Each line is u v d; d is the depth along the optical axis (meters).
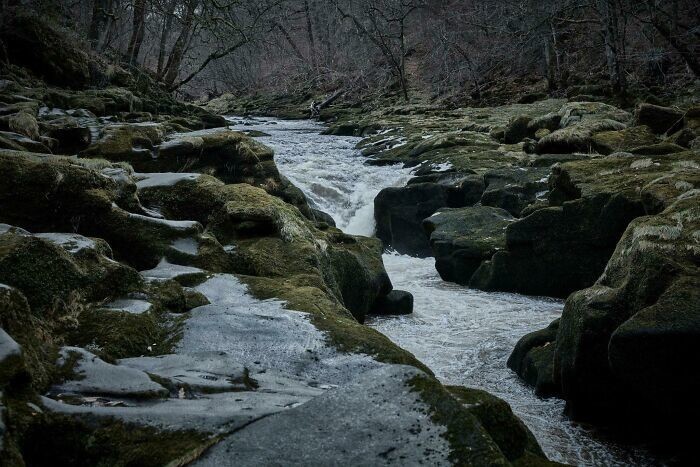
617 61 22.23
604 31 23.52
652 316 4.53
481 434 2.55
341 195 15.59
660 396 4.53
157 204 6.97
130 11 29.69
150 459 2.53
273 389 3.41
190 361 3.70
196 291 5.21
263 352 4.11
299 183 15.46
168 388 3.14
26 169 5.42
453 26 32.97
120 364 3.62
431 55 33.75
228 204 6.93
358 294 8.18
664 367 4.43
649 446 4.95
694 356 4.34
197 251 6.05
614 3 21.78
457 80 31.55
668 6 22.83
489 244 10.76
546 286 9.85
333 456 2.47
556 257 9.72
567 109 17.25
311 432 2.60
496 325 8.30
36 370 2.98
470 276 10.81
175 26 31.62
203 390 3.23
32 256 3.95
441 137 18.91
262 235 6.84
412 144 19.53
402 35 33.03
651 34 22.86
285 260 6.49
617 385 5.14
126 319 4.21
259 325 4.43
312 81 39.34
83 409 2.73
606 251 9.24
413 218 13.80
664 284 4.98
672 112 13.84
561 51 28.67
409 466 2.42
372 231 14.96
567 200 10.12
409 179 15.51
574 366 5.35
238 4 25.02
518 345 6.66
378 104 31.94
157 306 4.63
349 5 39.22
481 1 31.56
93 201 5.73
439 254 11.23
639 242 5.43
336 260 7.83
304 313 4.66
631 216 8.86
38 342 3.20
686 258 5.10
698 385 4.36
